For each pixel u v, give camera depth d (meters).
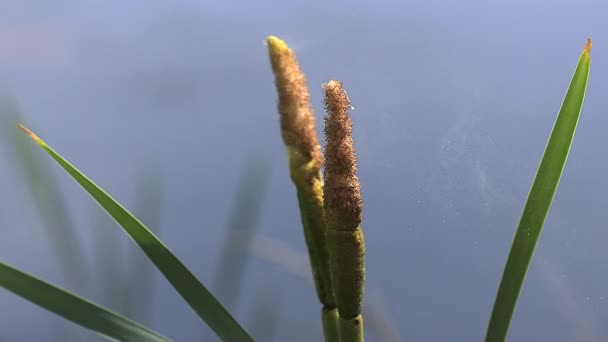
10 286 0.56
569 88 0.53
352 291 0.51
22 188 1.22
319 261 0.53
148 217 0.91
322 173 0.57
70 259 0.88
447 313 1.36
